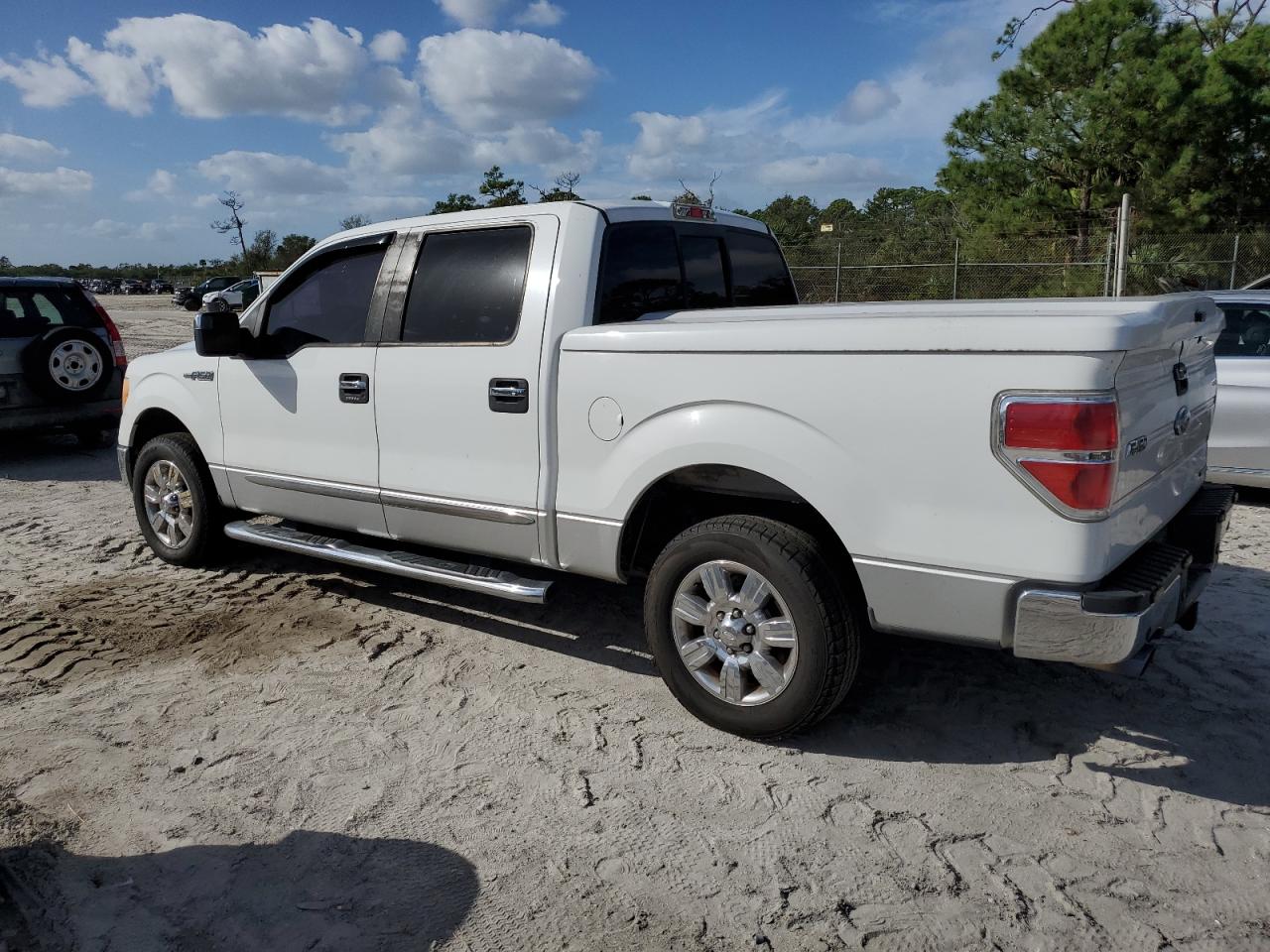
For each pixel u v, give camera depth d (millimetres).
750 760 3451
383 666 4277
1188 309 3234
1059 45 20031
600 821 3082
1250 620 4582
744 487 3609
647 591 3715
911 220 22781
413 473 4375
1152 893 2703
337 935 2568
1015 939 2535
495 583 4074
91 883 2785
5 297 9047
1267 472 6535
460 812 3139
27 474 8867
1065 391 2795
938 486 3035
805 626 3299
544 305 3910
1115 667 2971
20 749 3547
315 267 4789
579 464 3834
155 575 5566
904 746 3539
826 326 3174
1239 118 18797
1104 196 20109
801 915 2639
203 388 5266
